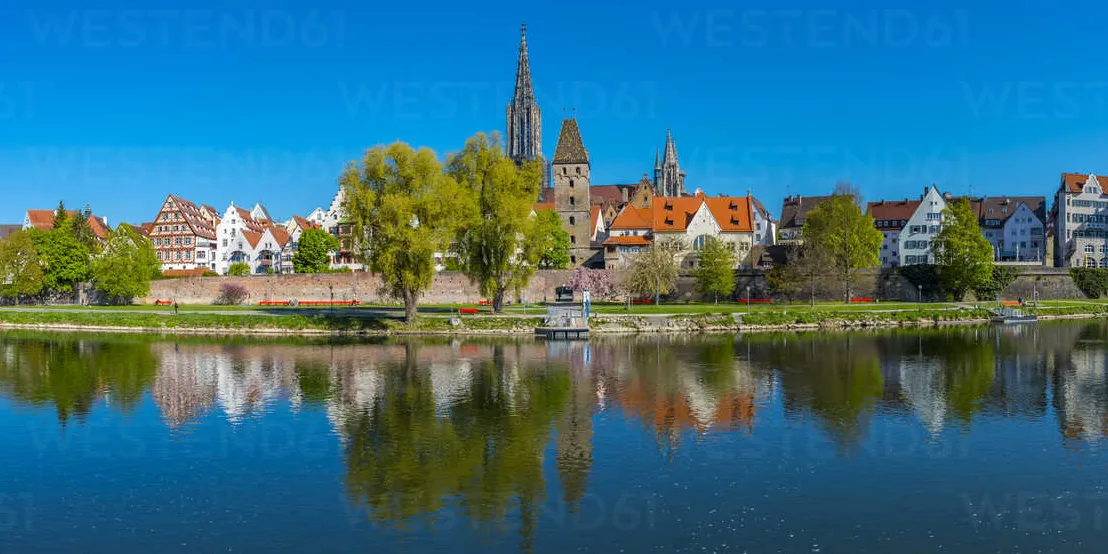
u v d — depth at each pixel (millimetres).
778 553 25531
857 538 26750
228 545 26422
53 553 25844
